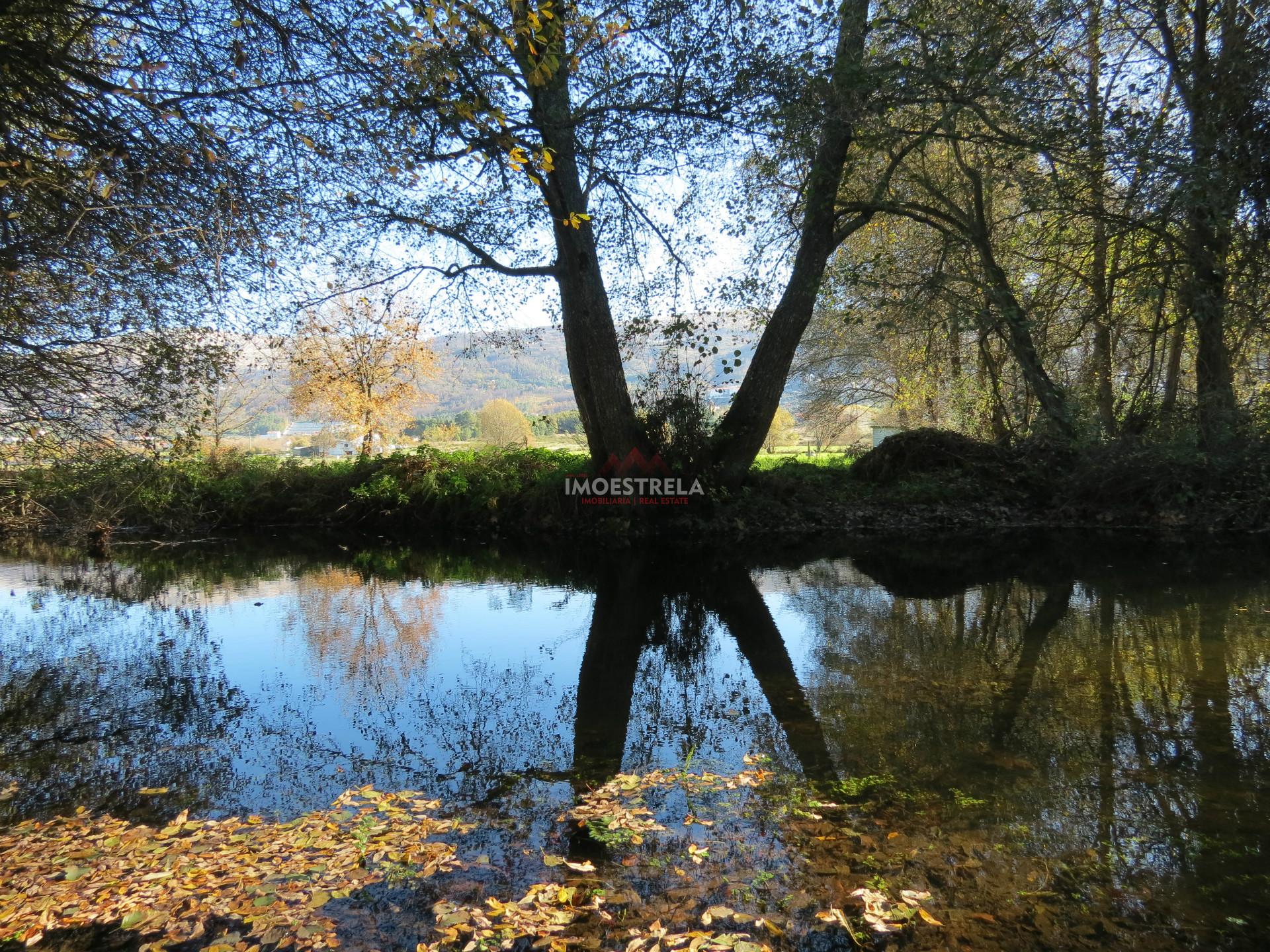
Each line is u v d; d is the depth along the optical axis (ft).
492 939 7.70
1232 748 12.24
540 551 37.58
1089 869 8.91
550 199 34.76
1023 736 12.91
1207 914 8.05
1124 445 37.91
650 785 11.44
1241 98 33.42
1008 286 41.81
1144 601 22.22
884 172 42.91
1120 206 36.45
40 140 12.82
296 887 8.58
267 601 26.76
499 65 13.55
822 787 11.19
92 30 13.30
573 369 40.29
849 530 39.24
